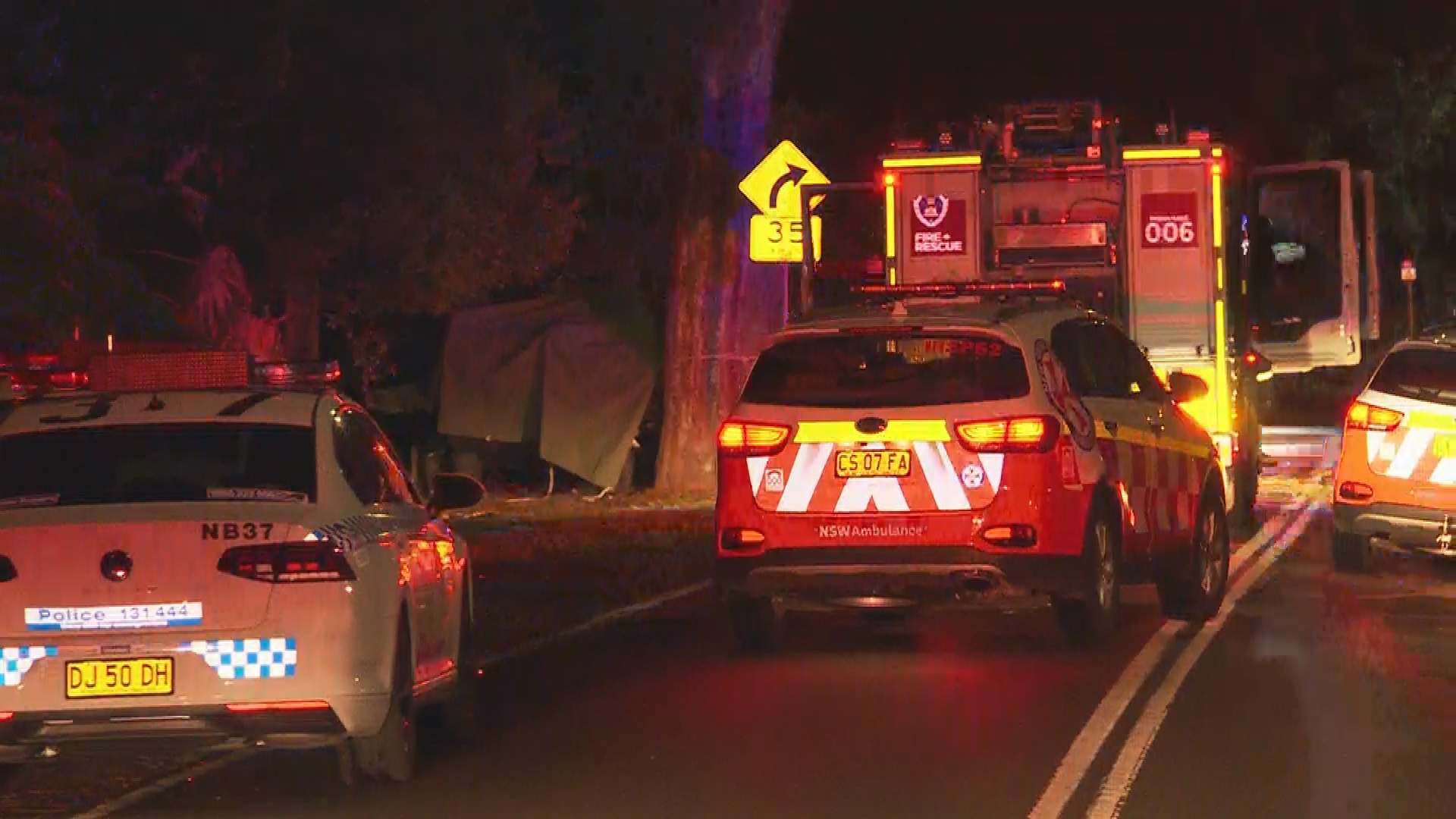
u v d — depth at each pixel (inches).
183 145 2060.8
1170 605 1261.1
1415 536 1413.6
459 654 893.2
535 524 2046.0
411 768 806.5
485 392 2421.3
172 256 2187.5
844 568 1071.6
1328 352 1895.9
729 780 797.9
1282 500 2251.5
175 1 1830.7
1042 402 1069.8
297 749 888.9
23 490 781.9
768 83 2465.6
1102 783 775.1
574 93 2556.6
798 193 2121.1
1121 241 1675.7
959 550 1059.3
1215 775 789.2
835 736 884.6
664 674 1079.0
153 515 740.7
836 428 1075.9
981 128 1715.1
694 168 2443.4
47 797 799.1
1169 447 1235.2
